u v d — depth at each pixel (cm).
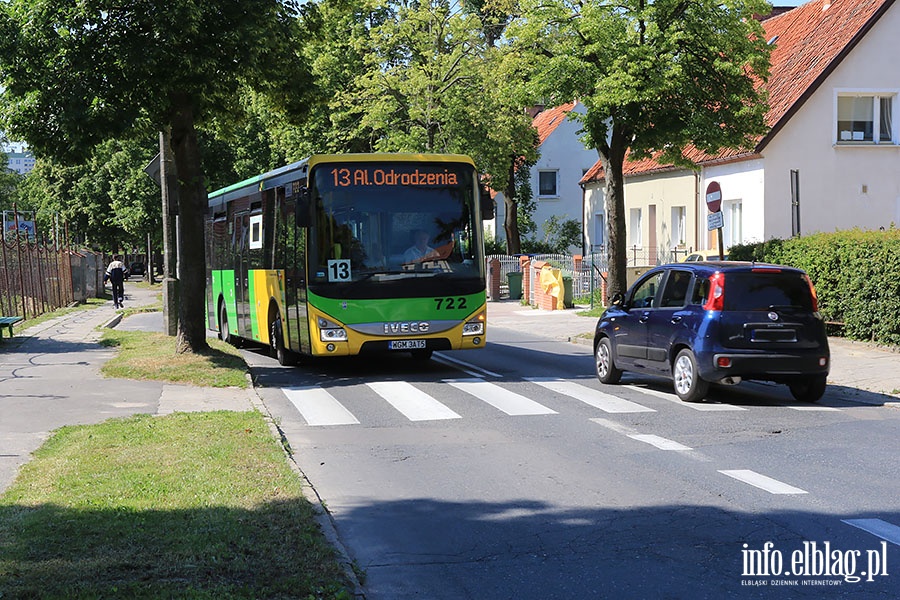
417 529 734
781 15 3884
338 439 1110
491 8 4266
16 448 1007
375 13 4531
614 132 2278
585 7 2119
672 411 1281
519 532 720
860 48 3041
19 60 1608
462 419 1236
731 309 1309
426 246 1656
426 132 4084
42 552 620
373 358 2019
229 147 5484
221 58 1652
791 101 3027
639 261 3972
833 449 1020
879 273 1873
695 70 2173
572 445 1052
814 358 1308
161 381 1571
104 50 1602
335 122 4391
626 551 666
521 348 2247
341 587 564
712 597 574
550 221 5912
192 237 1764
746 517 749
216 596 538
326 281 1622
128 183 6775
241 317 2203
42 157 1716
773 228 3067
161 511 725
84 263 4884
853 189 3080
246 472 864
